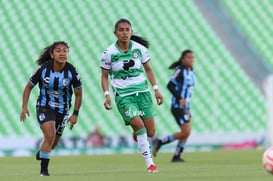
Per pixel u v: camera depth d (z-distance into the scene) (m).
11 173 34.00
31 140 71.06
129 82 31.44
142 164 43.25
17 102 83.94
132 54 31.47
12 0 98.69
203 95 91.56
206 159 48.97
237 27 103.12
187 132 46.53
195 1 105.31
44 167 30.81
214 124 87.56
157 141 49.44
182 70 46.59
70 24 96.62
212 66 96.00
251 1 107.50
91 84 88.56
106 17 98.88
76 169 37.38
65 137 71.56
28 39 93.31
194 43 98.75
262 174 29.52
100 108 85.31
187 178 27.02
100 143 73.06
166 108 88.06
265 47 101.06
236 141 79.56
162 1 103.94
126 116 31.03
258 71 97.06
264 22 104.75
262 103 91.88
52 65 30.23
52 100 30.52
